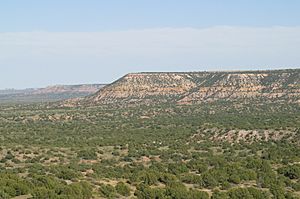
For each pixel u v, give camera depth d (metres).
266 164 74.00
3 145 99.19
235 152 95.06
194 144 106.81
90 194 53.03
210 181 62.59
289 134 105.44
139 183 61.62
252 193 55.38
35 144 105.12
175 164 78.25
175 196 53.69
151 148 102.06
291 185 62.50
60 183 56.50
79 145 105.69
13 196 50.41
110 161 85.31
